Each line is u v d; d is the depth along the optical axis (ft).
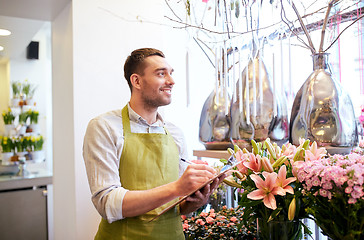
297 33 4.53
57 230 8.07
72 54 6.53
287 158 3.57
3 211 11.66
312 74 4.11
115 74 6.91
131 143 4.51
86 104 6.61
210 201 6.35
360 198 2.82
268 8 4.29
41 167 17.12
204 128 5.11
